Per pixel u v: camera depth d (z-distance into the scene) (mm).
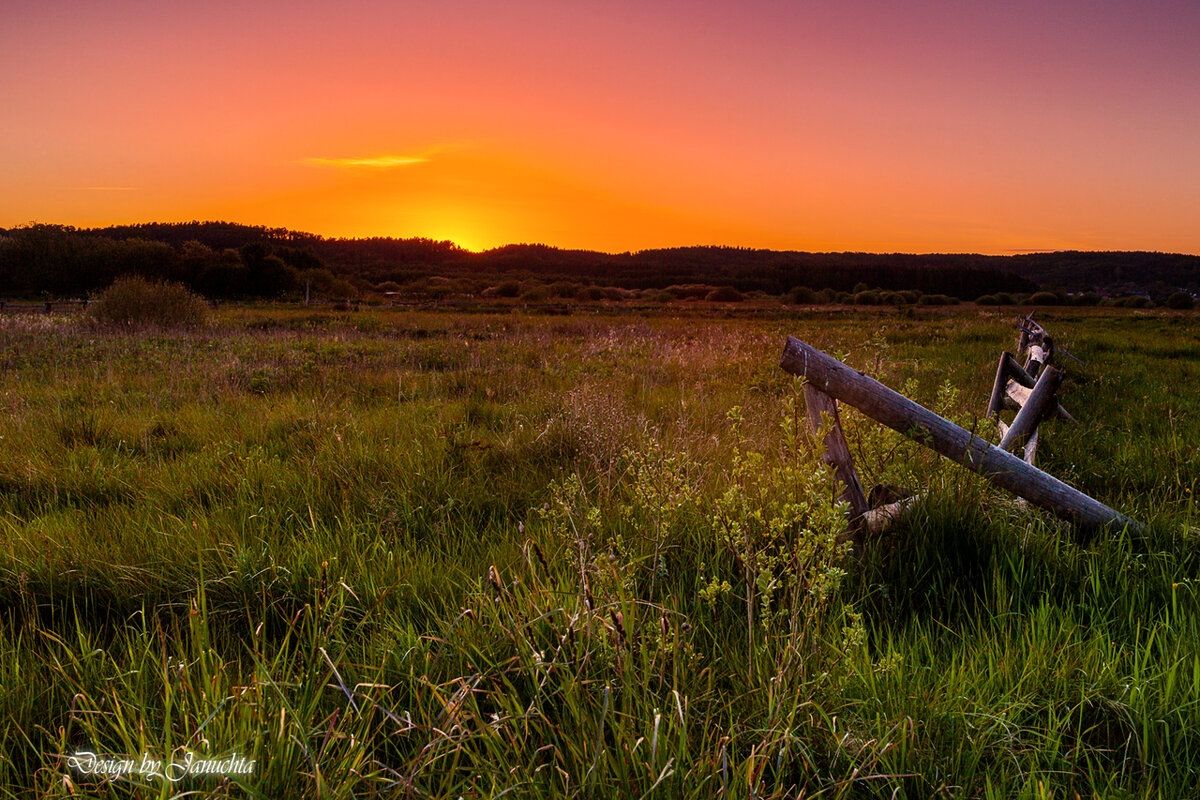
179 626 2629
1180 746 1954
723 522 2959
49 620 2822
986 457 3322
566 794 1614
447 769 1837
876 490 3580
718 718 2047
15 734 2023
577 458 4773
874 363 7840
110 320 20891
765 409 6867
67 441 5898
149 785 1630
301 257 115375
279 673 2129
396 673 2252
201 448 5656
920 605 2861
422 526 3691
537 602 2350
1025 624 2574
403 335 21047
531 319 31438
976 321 30375
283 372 10141
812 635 2256
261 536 3312
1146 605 2787
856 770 1691
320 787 1485
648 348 14586
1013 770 1865
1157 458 5215
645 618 2314
